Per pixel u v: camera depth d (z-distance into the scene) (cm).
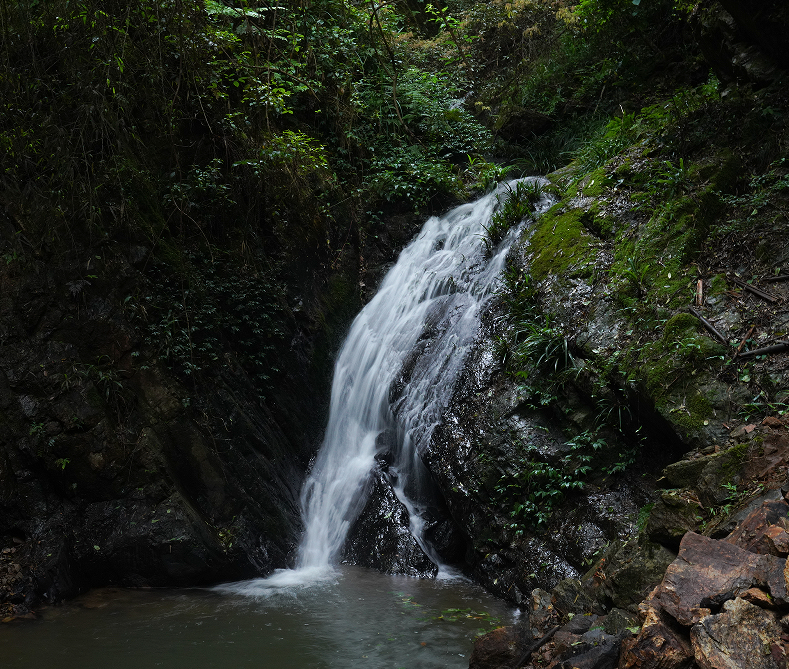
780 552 349
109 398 675
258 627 564
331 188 999
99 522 661
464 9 1605
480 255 907
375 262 1034
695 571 359
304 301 893
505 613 596
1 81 673
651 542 468
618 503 604
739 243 655
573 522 619
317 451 880
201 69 789
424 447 759
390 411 834
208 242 789
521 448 676
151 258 725
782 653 299
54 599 616
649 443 619
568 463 646
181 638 539
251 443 770
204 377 738
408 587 675
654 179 784
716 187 722
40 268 671
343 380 920
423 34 1576
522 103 1316
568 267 754
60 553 632
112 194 705
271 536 738
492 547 674
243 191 845
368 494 799
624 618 399
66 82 699
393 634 547
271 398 825
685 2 945
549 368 699
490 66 1531
